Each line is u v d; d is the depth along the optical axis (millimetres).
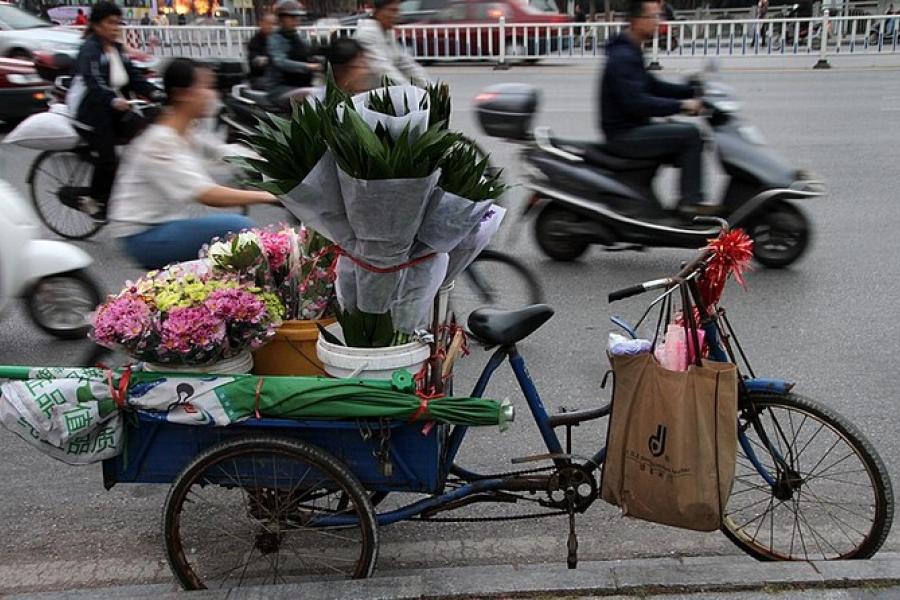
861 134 11328
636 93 6312
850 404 4586
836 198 8586
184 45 18781
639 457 2844
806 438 3584
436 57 19250
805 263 6820
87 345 5543
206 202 4508
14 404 2807
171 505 2916
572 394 4773
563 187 6641
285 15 9328
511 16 19047
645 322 5773
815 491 3693
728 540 3535
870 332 5520
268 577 3305
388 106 2760
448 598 2877
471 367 5129
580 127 11898
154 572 3418
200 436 2928
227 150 4949
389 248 2682
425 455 2883
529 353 5316
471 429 4418
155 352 2844
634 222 6500
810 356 5180
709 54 19453
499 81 16703
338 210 2674
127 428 2930
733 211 6562
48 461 4250
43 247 5457
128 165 4699
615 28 19047
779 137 11227
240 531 3584
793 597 2844
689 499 2783
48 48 13422
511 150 10766
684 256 7195
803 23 18906
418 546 3520
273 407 2783
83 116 7312
